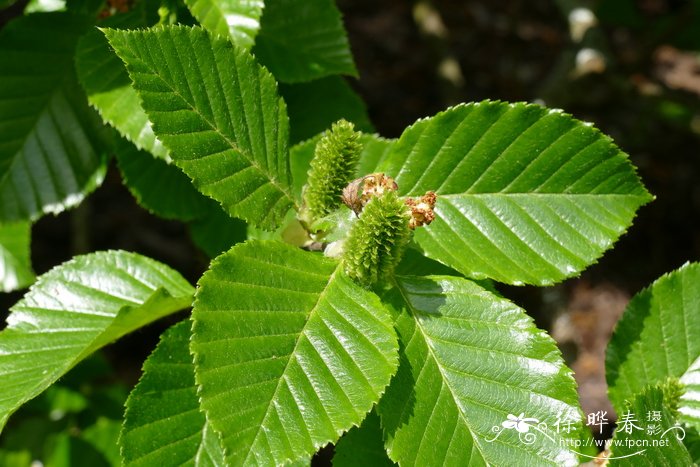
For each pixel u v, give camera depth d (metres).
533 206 0.50
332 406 0.43
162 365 0.48
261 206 0.47
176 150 0.46
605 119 1.45
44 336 0.50
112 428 0.80
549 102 0.93
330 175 0.47
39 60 0.57
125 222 1.21
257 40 0.57
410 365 0.46
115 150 0.57
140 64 0.45
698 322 0.53
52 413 0.86
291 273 0.45
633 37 1.54
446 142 0.49
